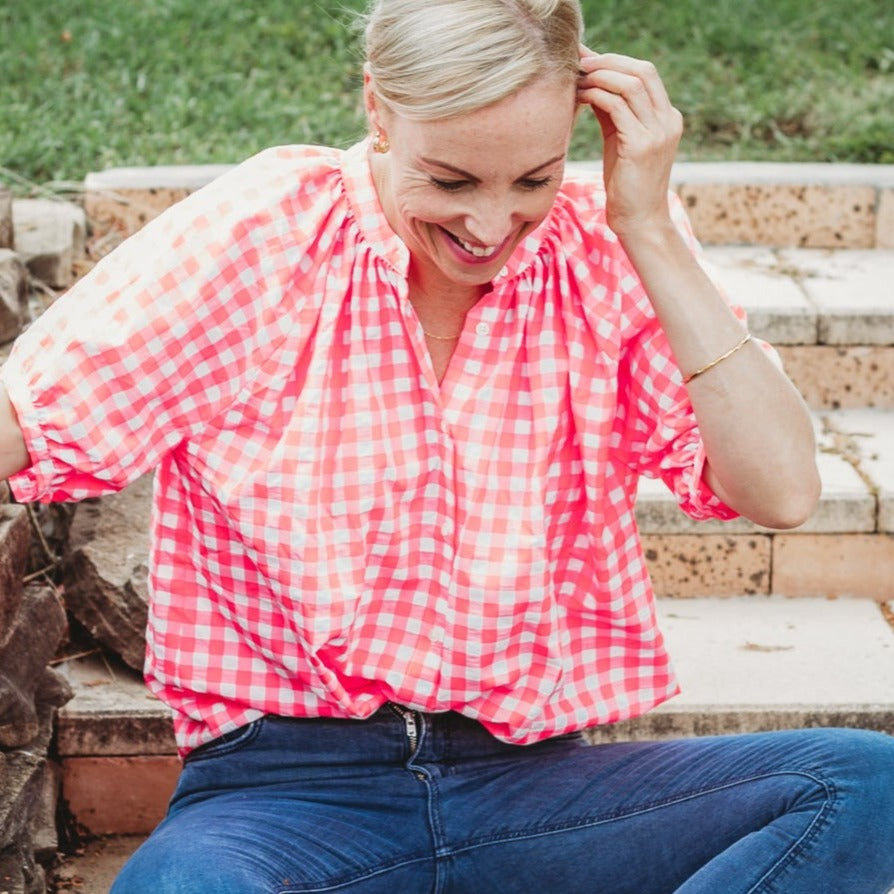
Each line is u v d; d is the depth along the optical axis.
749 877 2.08
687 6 5.86
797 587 3.68
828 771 2.12
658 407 2.20
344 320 2.15
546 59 1.87
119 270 2.12
